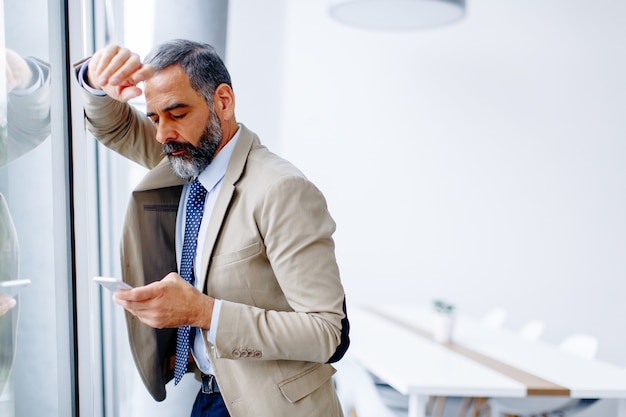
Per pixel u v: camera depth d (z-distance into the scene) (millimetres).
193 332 1338
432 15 3033
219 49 2449
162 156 1521
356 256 4266
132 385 2209
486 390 2088
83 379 1280
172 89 1134
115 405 2143
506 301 4379
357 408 2379
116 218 2129
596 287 4398
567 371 2342
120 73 1077
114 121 1379
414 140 4285
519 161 4348
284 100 4164
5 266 1048
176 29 2328
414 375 2193
